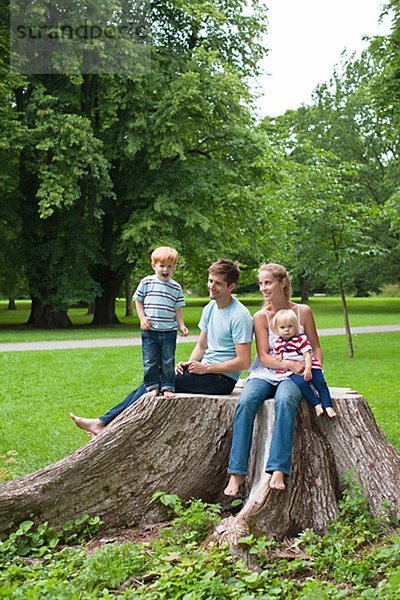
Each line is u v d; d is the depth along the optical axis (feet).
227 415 17.52
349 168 55.98
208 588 12.14
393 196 79.30
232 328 18.13
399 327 90.58
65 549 15.15
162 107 82.84
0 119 78.69
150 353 18.49
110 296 104.99
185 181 87.15
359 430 17.19
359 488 16.38
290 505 15.64
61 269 92.84
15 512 15.75
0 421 30.63
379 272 137.18
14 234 87.66
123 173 94.73
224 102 86.38
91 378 43.50
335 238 56.44
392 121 76.23
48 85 86.48
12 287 101.91
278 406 16.05
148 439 17.11
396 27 70.23
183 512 15.98
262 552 14.15
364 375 44.45
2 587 12.31
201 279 112.88
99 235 104.37
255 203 87.97
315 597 11.76
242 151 90.12
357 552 14.57
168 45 93.81
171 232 86.33
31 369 47.93
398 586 11.99
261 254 94.58
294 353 17.13
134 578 13.19
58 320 98.43
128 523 16.65
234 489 16.11
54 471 16.48
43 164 82.17
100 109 84.43
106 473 16.67
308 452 16.53
